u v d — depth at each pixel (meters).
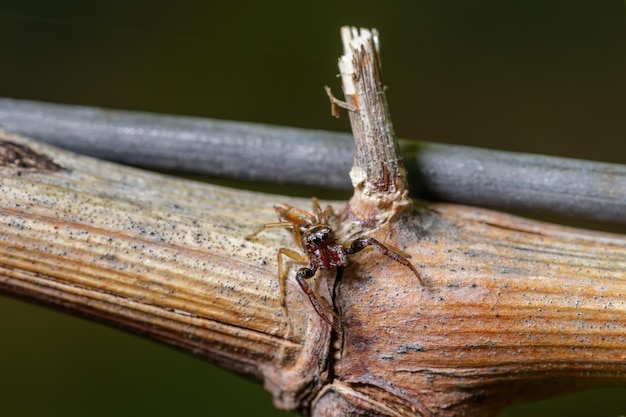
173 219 0.10
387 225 0.10
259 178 0.11
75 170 0.10
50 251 0.10
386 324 0.10
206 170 0.11
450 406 0.10
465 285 0.10
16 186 0.10
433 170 0.10
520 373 0.10
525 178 0.10
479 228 0.10
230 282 0.10
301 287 0.10
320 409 0.10
